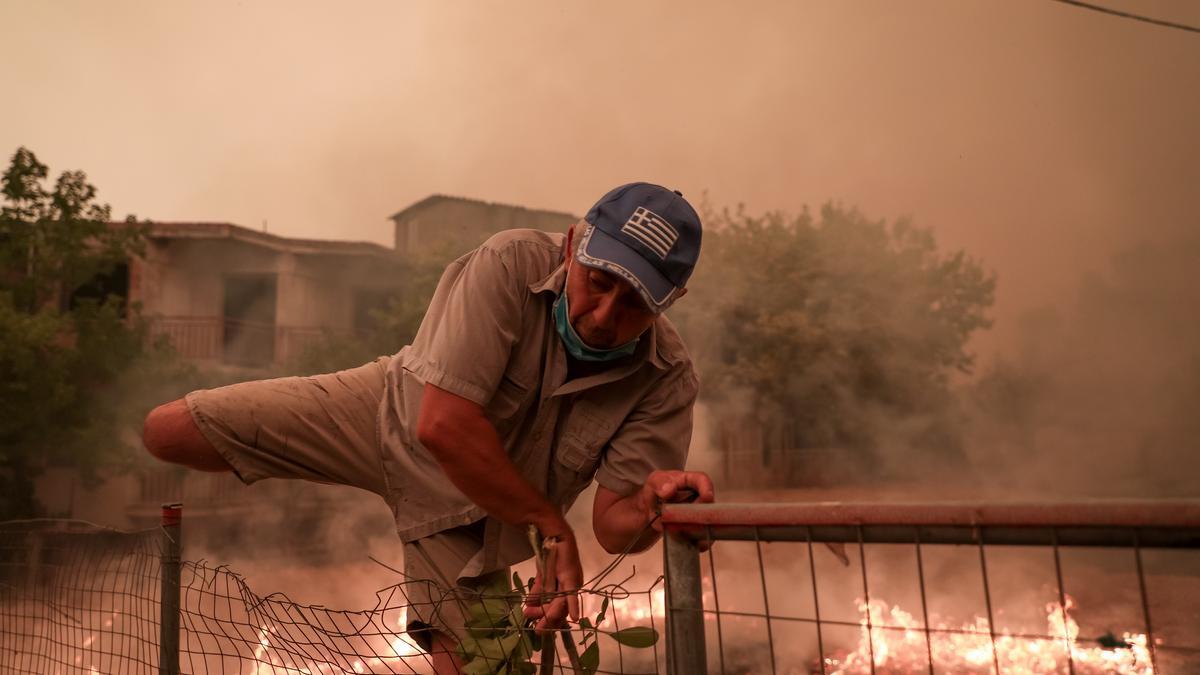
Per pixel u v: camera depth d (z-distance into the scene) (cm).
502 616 186
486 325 197
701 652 147
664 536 150
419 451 221
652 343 210
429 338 216
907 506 118
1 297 1441
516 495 192
